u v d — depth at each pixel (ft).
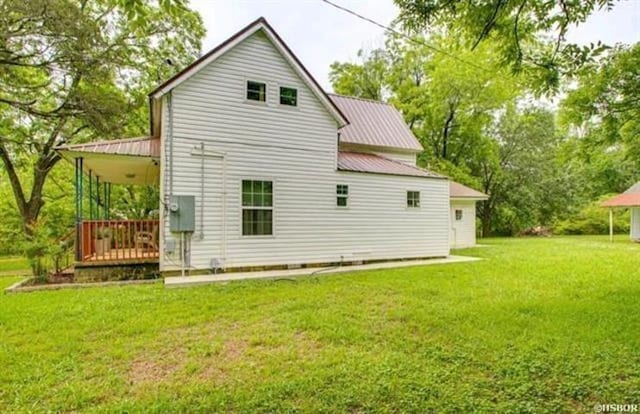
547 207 89.97
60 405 9.96
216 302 20.90
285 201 32.94
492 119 76.59
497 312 18.22
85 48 41.81
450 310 18.65
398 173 38.50
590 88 19.10
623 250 48.49
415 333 15.39
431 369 11.85
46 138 55.88
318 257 34.22
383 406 9.72
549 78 16.58
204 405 9.78
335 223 35.19
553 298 21.16
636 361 12.34
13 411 9.70
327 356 13.03
